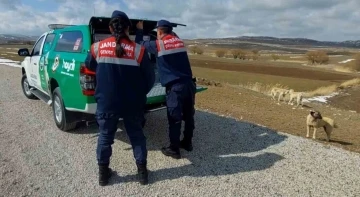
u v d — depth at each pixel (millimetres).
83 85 4746
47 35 6859
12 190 3805
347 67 73125
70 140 5414
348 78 47781
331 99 21484
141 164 3967
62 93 5395
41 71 6570
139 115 3979
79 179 4086
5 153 4844
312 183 4195
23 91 8820
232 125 6512
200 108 8875
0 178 4078
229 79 35125
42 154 4828
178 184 4016
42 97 6934
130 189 3873
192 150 5102
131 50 3754
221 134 5926
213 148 5227
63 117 5602
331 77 49219
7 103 7902
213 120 6879
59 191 3801
